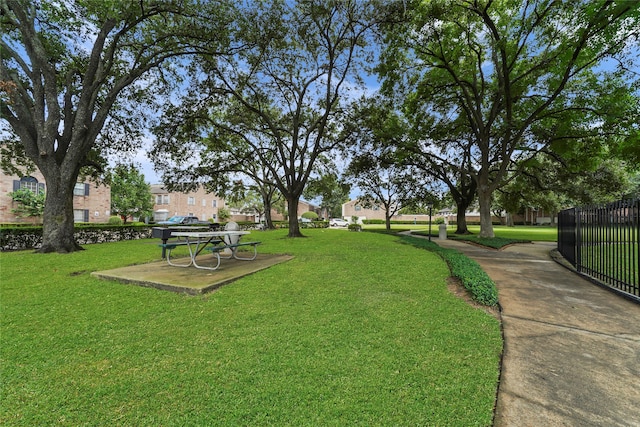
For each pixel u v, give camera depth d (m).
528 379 2.30
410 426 1.76
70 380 2.20
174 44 10.68
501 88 13.30
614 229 5.23
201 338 2.90
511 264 7.68
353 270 5.99
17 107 8.83
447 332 3.06
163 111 13.48
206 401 1.97
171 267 6.15
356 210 54.84
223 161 17.12
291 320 3.36
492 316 3.63
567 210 7.88
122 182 28.03
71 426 1.75
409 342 2.83
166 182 15.88
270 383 2.16
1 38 8.70
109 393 2.06
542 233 21.86
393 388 2.11
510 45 12.01
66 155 9.20
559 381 2.27
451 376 2.27
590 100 11.91
